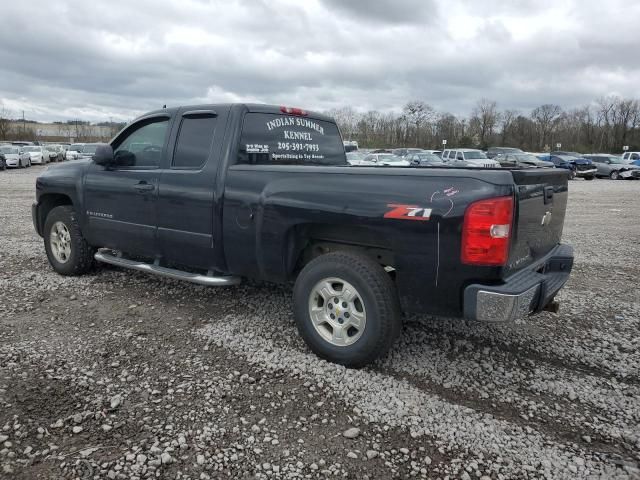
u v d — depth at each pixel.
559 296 5.63
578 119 76.56
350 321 3.62
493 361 3.91
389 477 2.57
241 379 3.49
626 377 3.71
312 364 3.71
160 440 2.80
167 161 4.69
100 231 5.37
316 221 3.66
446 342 4.23
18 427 2.87
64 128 103.25
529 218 3.49
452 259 3.18
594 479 2.58
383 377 3.56
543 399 3.37
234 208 4.13
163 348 3.97
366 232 3.65
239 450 2.74
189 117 4.62
